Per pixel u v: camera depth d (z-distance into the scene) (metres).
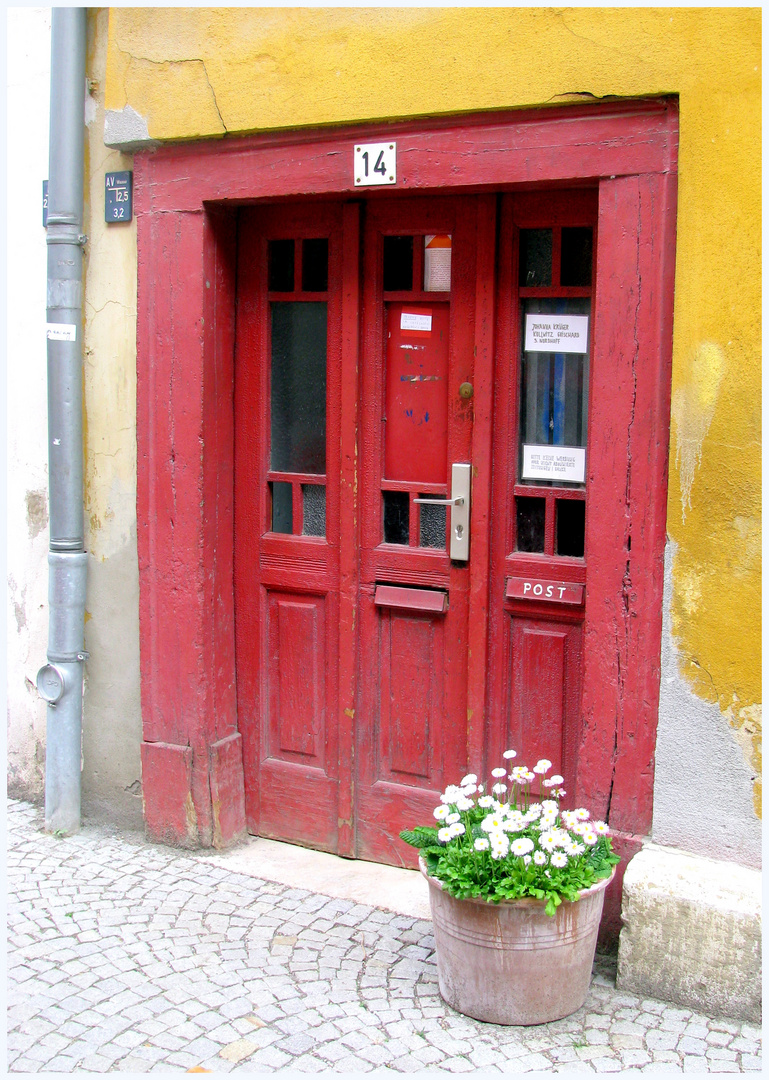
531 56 3.30
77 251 4.35
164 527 4.28
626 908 3.21
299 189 3.86
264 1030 3.07
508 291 3.69
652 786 3.34
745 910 3.05
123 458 4.40
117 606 4.48
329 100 3.70
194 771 4.29
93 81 4.32
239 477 4.36
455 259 3.80
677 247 3.12
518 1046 2.98
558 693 3.72
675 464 3.17
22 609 4.80
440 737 4.00
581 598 3.60
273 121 3.82
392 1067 2.89
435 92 3.48
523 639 3.77
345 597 4.11
